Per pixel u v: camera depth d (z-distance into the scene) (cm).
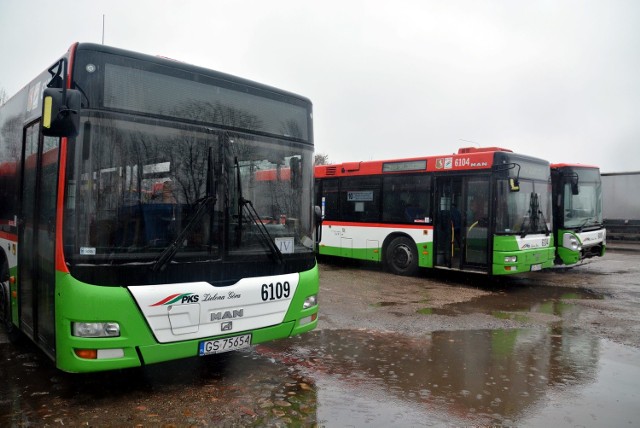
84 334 413
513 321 824
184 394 487
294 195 550
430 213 1230
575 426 438
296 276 538
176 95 467
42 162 484
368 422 437
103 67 431
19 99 587
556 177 1362
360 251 1388
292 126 555
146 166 443
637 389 527
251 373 554
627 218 2308
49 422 417
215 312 464
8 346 618
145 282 432
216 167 483
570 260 1322
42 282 471
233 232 487
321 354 631
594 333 753
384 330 755
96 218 418
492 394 507
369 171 1370
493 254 1109
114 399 470
